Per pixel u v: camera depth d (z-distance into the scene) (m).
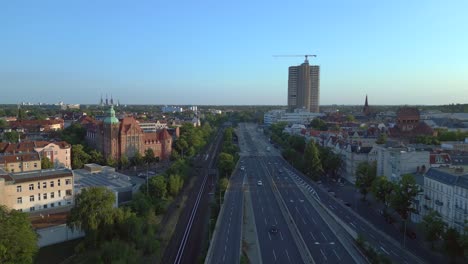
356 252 106.75
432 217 109.62
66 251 112.12
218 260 102.56
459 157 167.50
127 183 167.38
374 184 150.00
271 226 131.25
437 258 104.94
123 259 95.69
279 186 193.50
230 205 156.62
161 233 128.12
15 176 132.62
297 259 103.88
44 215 128.38
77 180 172.00
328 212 147.12
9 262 85.44
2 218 91.94
